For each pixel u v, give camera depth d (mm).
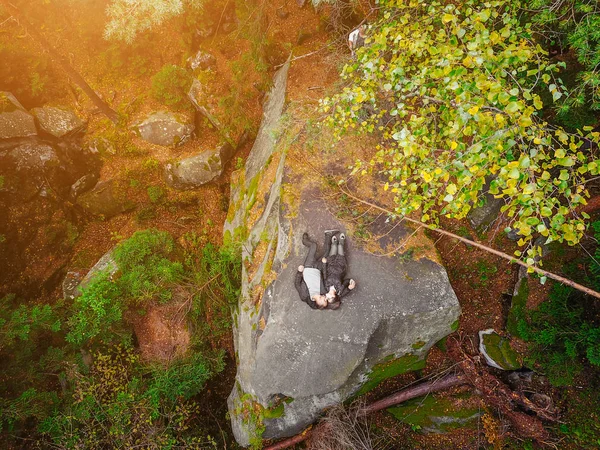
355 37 6867
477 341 6898
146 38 10000
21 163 9375
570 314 5723
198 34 9648
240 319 8062
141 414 7695
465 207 4375
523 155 3635
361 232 6523
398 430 7359
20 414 7434
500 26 5922
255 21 7645
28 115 9406
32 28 7918
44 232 9672
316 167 6973
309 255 6109
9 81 9617
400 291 6316
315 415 7277
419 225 6695
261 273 7227
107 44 10102
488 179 6664
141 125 9719
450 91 4582
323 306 5793
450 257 6996
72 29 10117
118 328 8430
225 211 9984
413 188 4641
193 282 9031
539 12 4863
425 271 6430
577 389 6293
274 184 7402
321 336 6277
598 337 5320
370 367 6918
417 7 5320
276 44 8789
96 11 9812
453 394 7145
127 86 10125
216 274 8898
